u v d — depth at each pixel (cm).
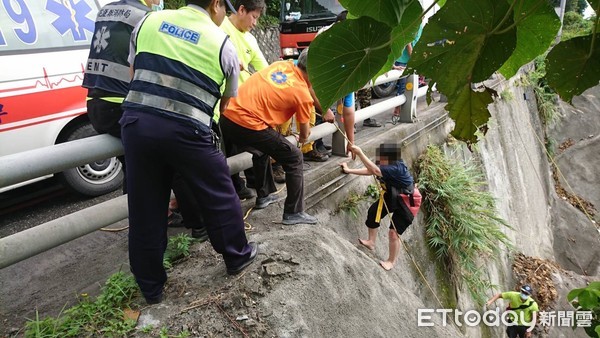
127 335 207
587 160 1412
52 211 370
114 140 235
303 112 286
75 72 351
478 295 529
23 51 320
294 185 296
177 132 194
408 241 438
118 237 318
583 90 74
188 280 242
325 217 360
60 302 242
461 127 75
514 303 561
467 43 63
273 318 218
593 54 70
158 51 196
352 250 307
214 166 212
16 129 317
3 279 268
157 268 218
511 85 955
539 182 1128
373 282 288
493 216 528
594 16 66
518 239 821
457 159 578
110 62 230
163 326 211
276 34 1242
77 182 371
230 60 208
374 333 258
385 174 356
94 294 243
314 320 230
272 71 287
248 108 273
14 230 337
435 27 62
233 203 225
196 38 198
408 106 539
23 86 318
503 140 840
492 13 60
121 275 243
